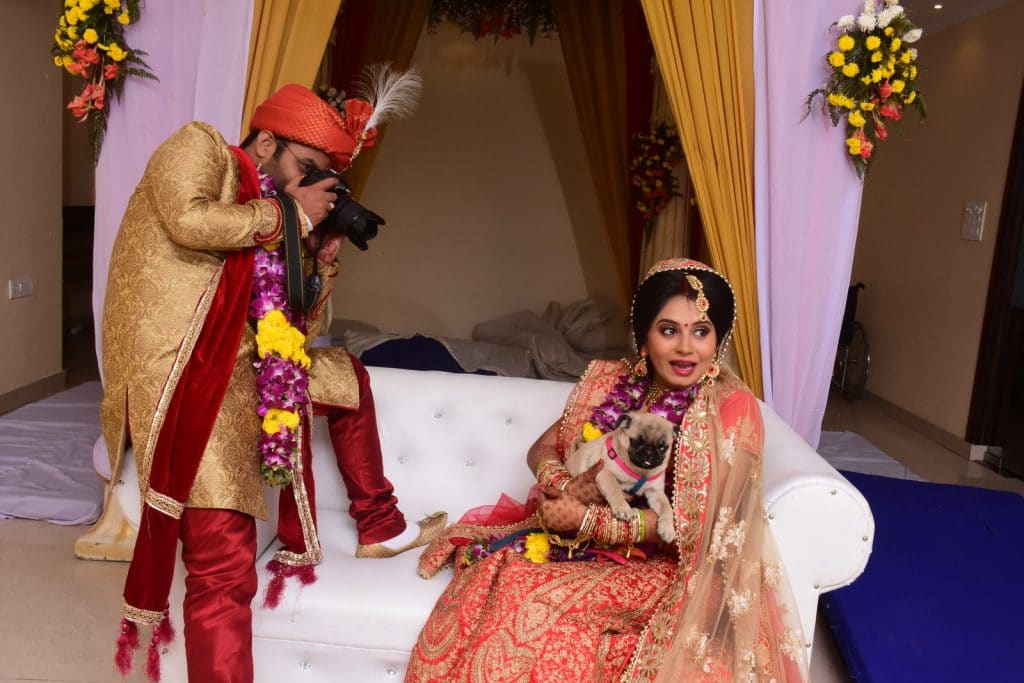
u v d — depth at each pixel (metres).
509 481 2.80
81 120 3.40
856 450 5.82
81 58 3.28
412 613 2.20
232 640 2.06
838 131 3.23
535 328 6.48
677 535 2.01
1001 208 5.56
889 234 7.21
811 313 3.32
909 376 6.71
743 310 3.31
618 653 2.00
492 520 2.51
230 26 3.25
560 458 2.34
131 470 2.26
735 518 1.99
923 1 5.95
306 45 3.30
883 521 3.92
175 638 2.26
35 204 5.70
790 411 3.36
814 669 2.92
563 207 6.89
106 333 2.11
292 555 2.30
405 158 6.87
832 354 3.35
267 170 2.24
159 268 2.04
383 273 6.99
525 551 2.15
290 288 2.12
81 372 6.65
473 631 2.05
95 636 2.88
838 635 2.92
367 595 2.24
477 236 6.95
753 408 2.11
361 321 7.03
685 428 2.07
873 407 7.20
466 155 6.86
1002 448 5.74
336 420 2.52
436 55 6.77
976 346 5.75
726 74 3.21
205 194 2.00
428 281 7.00
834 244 3.30
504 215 6.92
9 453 4.62
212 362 2.04
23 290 5.61
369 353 5.67
